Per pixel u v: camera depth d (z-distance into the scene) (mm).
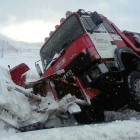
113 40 5387
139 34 6859
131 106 5094
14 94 3779
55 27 5852
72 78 4699
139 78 5234
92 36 4941
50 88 4391
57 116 4293
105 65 4602
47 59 5941
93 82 4531
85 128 3299
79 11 5234
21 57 23234
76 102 4176
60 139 2891
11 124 3396
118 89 5133
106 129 3268
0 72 4008
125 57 5387
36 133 3109
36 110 3869
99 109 4996
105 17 5844
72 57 4766
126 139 3070
